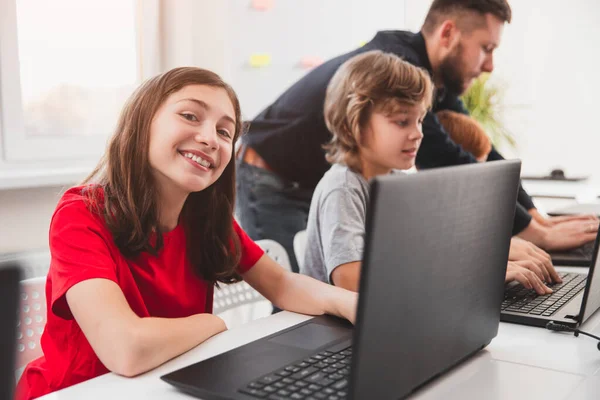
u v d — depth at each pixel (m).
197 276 1.31
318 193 1.76
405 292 0.72
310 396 0.77
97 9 2.09
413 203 0.70
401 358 0.75
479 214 0.86
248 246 1.39
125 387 0.87
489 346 1.05
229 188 1.31
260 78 2.21
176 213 1.25
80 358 1.12
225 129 1.20
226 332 1.10
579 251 1.91
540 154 2.16
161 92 1.16
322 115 2.11
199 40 2.24
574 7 2.07
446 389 0.86
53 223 1.13
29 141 1.92
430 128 2.13
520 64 2.13
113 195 1.17
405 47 2.17
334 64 2.13
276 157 2.19
